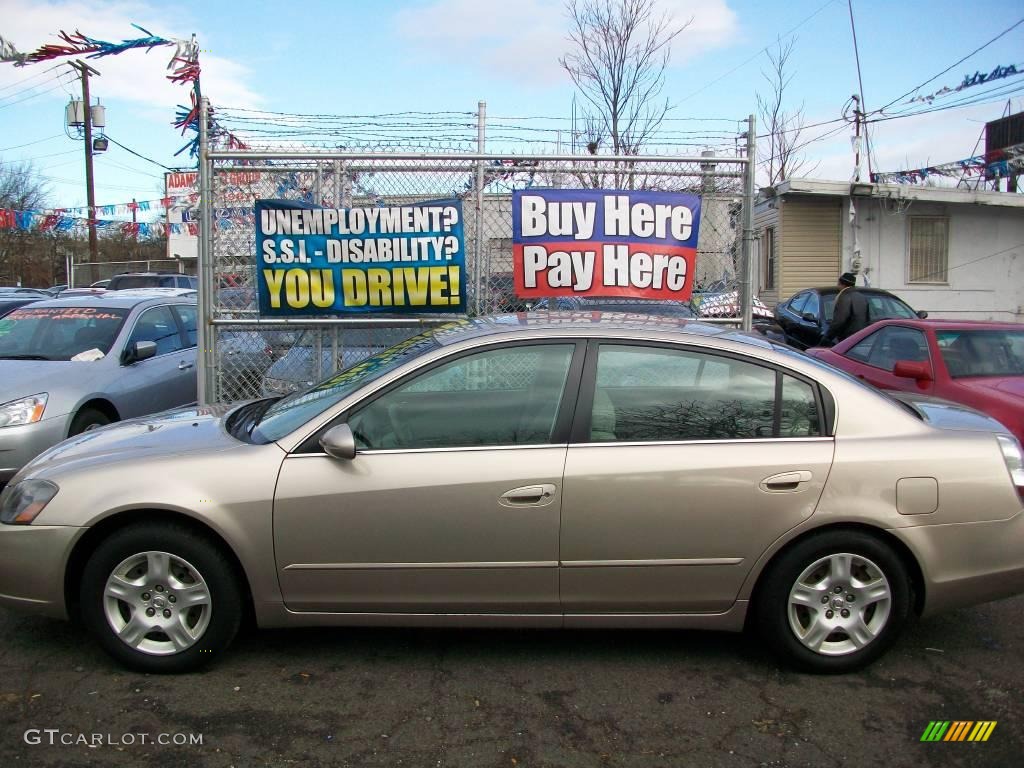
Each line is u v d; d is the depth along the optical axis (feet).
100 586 11.44
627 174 21.97
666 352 12.02
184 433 12.77
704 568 11.44
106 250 151.94
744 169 22.36
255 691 11.28
